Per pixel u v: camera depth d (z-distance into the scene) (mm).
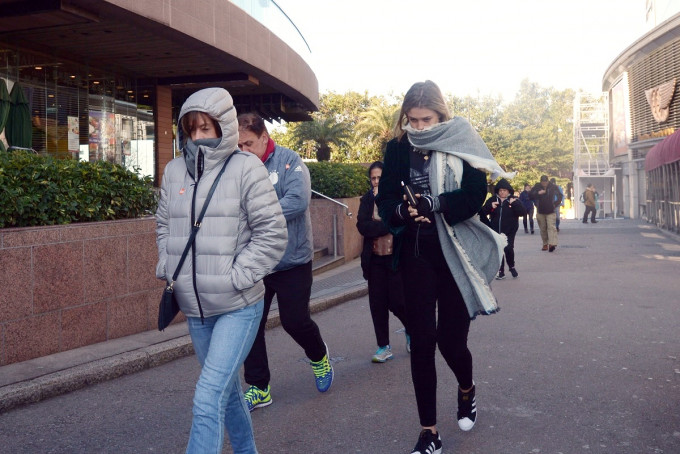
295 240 4551
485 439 3941
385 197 3760
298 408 4625
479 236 3725
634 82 35906
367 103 61312
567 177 74688
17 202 5465
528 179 67125
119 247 6387
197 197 2934
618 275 11797
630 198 38562
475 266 3633
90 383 5203
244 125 4387
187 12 12305
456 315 3709
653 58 32062
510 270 11750
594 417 4297
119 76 17328
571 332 6984
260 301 3078
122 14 11102
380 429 4168
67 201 6000
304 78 19984
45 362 5406
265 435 4102
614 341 6516
